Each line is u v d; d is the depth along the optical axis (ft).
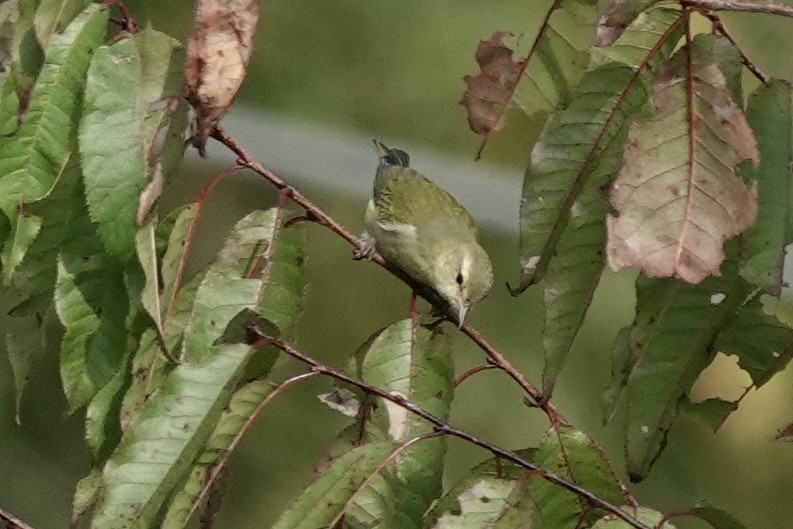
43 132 22.26
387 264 33.42
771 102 22.72
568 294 23.77
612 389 24.80
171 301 23.44
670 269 20.67
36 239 23.56
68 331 23.11
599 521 22.21
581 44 52.37
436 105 63.98
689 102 21.15
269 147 60.95
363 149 62.59
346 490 22.49
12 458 49.93
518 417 54.60
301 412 53.36
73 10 22.26
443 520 21.94
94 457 23.38
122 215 21.61
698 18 57.67
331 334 58.49
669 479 52.16
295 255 24.80
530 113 26.00
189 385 22.08
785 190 22.70
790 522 52.19
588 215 23.45
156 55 22.00
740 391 52.80
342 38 64.54
